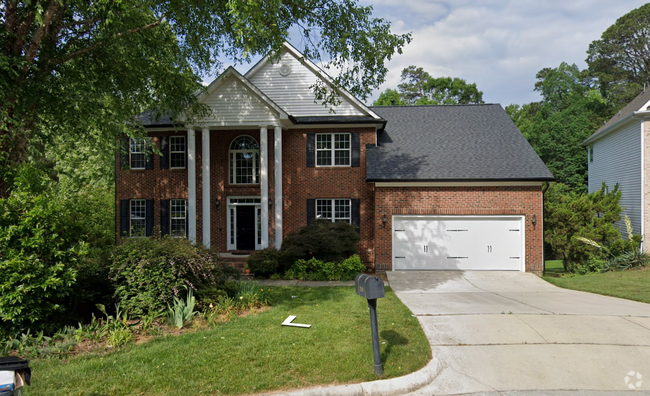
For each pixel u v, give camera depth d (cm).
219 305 905
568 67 4894
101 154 1931
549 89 4859
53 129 1105
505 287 1312
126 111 1190
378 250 1653
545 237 1995
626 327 777
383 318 843
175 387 521
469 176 1612
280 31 1092
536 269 1602
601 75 4809
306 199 1853
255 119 1688
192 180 1698
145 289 854
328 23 1207
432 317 859
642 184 1964
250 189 1881
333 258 1534
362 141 1847
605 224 1872
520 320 828
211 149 1889
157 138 1908
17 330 717
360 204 1831
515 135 1903
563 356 646
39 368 585
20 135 1019
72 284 799
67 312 849
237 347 659
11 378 297
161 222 1898
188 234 1734
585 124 3653
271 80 1914
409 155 1783
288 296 1113
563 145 3628
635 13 4572
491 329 772
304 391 510
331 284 1363
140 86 1241
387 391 530
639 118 1998
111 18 911
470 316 865
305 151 1858
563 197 2391
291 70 1908
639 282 1345
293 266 1515
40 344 683
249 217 1909
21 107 923
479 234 1638
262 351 641
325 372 564
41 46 1025
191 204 1695
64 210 789
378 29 1188
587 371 597
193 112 1499
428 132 1983
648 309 925
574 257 1947
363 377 552
